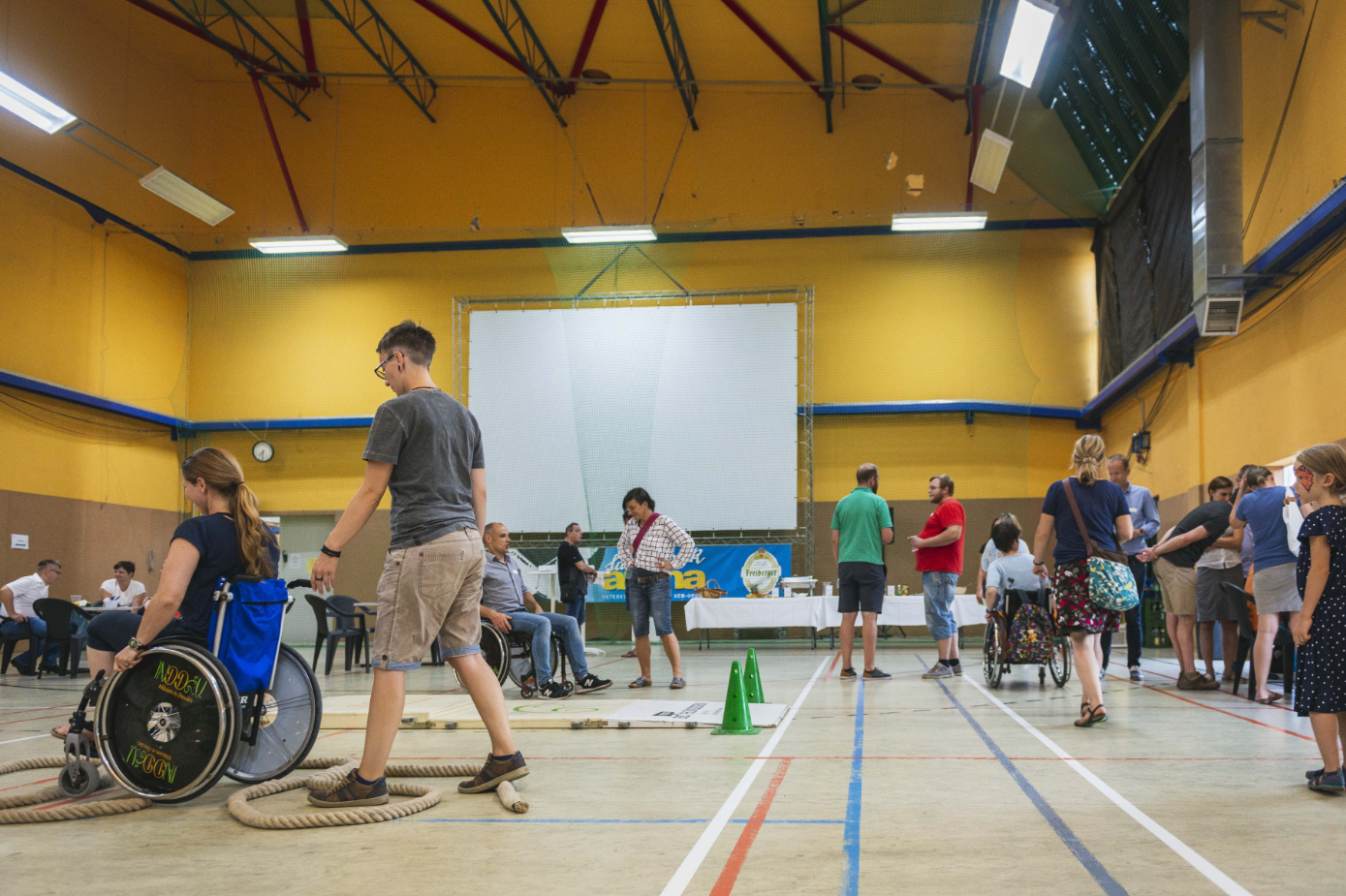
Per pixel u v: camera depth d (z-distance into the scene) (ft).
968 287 45.03
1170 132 33.88
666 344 45.14
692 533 44.04
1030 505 44.32
